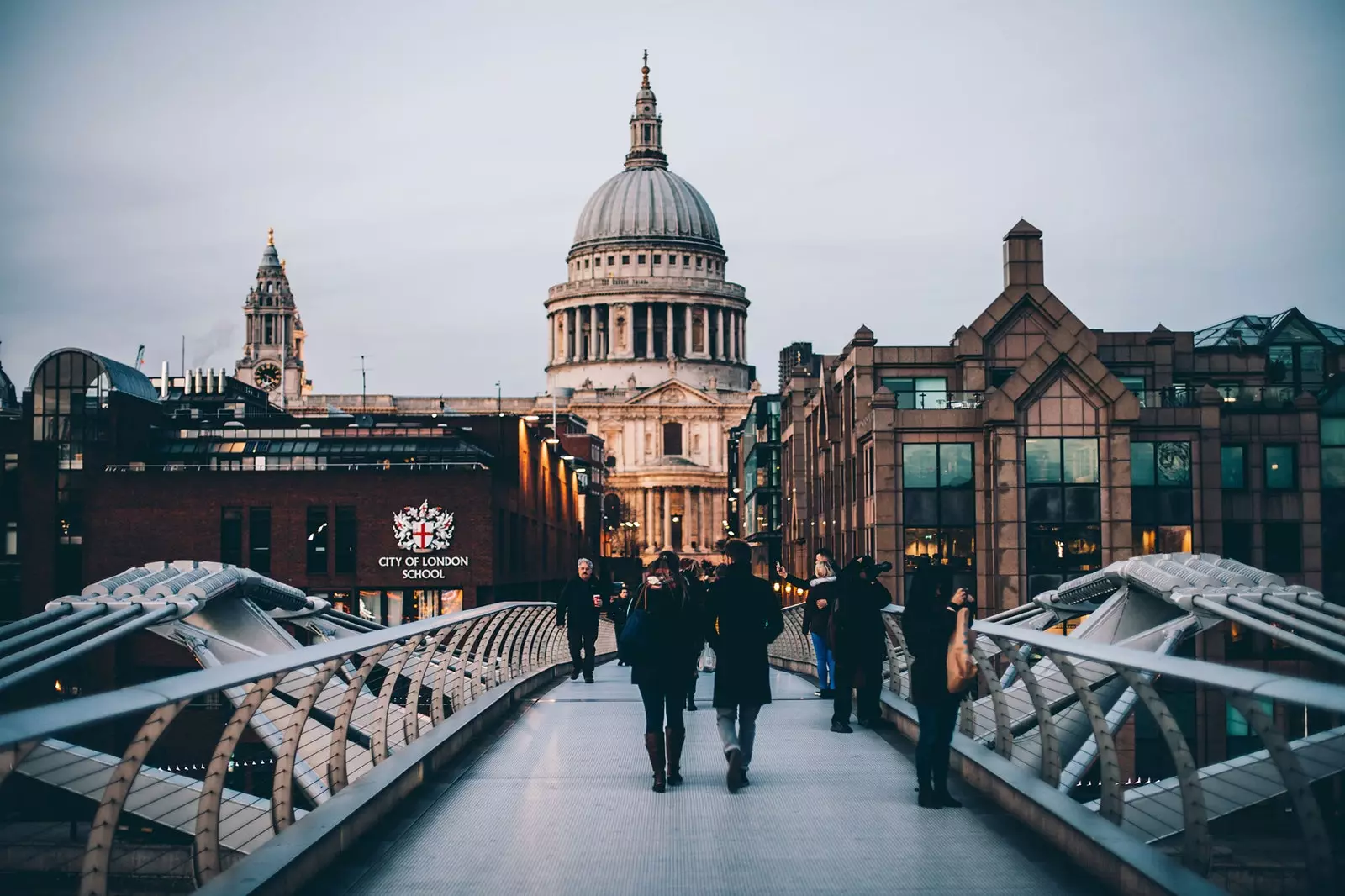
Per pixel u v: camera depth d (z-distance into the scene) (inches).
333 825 477.4
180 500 2984.7
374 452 3198.8
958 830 535.8
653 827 543.8
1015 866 478.3
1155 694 417.7
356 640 518.0
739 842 517.0
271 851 434.3
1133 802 526.0
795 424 3545.8
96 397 3218.5
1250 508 2228.1
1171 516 2177.7
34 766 512.1
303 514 2977.4
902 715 806.5
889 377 2400.3
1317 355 2637.8
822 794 613.0
